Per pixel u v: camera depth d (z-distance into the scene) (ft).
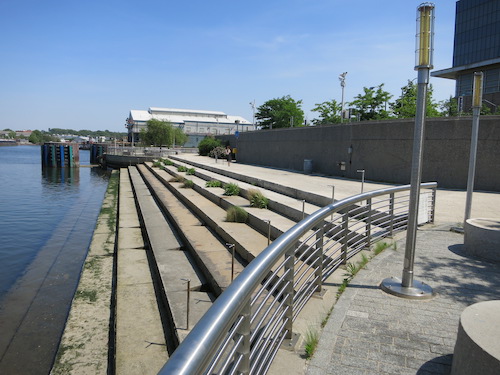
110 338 19.67
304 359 10.39
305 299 13.24
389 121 55.16
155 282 26.11
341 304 13.99
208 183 55.98
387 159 55.77
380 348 11.01
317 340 11.32
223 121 364.99
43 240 48.32
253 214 34.58
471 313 9.08
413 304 14.06
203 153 144.25
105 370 16.98
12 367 18.56
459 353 8.49
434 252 20.77
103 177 153.07
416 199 14.67
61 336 21.40
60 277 33.35
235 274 23.52
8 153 375.45
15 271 35.01
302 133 76.84
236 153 115.34
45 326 23.17
